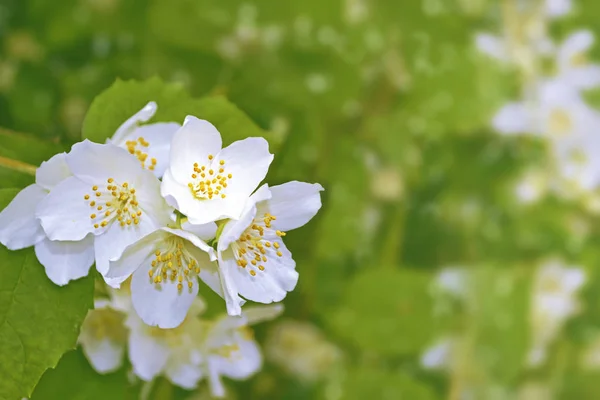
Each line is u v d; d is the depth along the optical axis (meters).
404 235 0.74
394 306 0.73
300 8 0.74
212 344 0.57
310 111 0.72
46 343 0.52
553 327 0.75
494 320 0.75
